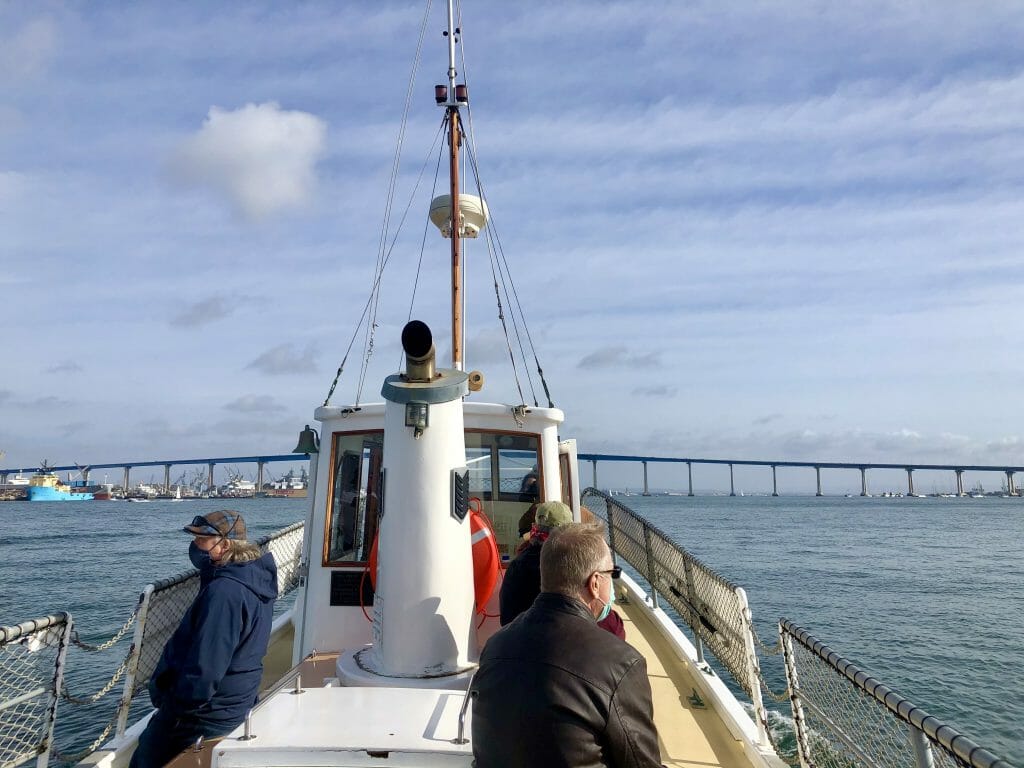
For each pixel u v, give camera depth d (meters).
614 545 8.70
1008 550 42.06
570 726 1.93
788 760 4.14
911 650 16.34
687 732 4.35
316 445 4.93
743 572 30.50
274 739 2.49
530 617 2.17
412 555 3.61
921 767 2.38
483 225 6.35
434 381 3.74
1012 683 13.68
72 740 9.45
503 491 5.11
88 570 31.08
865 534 56.31
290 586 7.02
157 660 4.49
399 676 3.56
